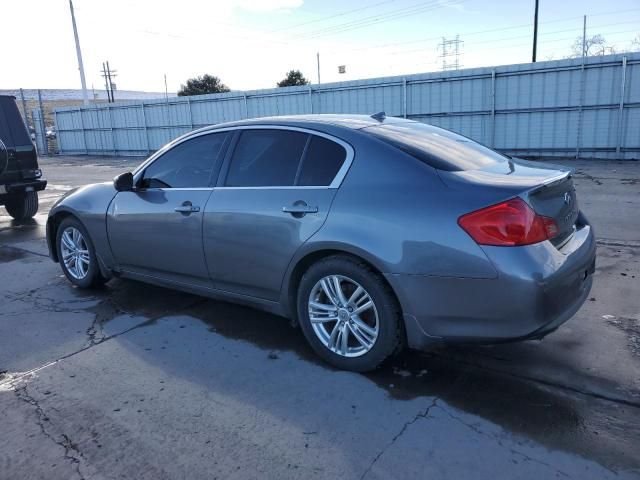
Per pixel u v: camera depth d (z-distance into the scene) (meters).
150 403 2.99
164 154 4.29
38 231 8.35
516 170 3.29
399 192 2.99
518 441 2.54
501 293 2.69
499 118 17.59
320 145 3.40
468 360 3.38
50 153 34.28
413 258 2.87
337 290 3.23
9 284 5.38
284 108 22.89
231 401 2.99
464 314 2.81
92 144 31.66
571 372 3.18
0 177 8.40
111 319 4.29
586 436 2.56
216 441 2.62
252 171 3.67
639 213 7.83
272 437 2.64
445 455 2.46
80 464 2.48
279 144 3.60
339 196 3.17
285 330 3.97
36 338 3.95
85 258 5.00
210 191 3.84
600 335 3.65
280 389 3.11
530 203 2.76
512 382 3.09
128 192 4.45
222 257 3.77
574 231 3.32
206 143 4.03
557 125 16.67
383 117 3.90
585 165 14.73
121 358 3.57
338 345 3.31
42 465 2.48
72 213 4.86
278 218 3.39
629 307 4.13
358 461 2.44
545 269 2.68
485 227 2.70
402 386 3.09
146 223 4.23
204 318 4.25
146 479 2.37
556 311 2.76
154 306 4.56
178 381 3.24
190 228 3.91
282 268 3.45
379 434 2.63
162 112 27.39
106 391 3.14
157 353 3.64
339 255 3.19
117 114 29.59
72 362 3.53
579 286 3.06
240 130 3.85
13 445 2.63
